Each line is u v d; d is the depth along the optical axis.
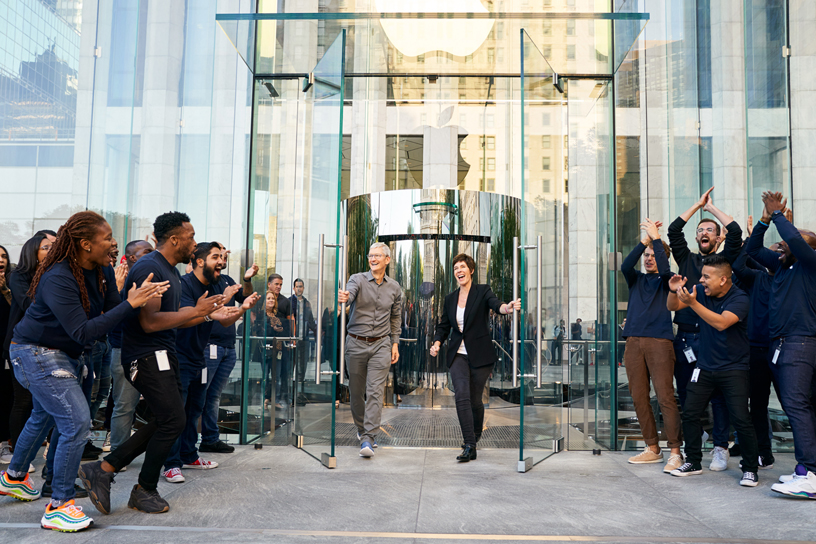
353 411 4.36
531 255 4.15
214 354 4.08
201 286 3.59
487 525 2.50
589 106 4.75
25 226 4.90
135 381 2.69
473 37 5.02
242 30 4.52
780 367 3.26
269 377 4.70
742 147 4.85
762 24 4.91
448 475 3.49
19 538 2.31
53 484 2.47
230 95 5.12
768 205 3.32
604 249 4.54
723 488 3.21
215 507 2.77
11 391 3.71
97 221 2.54
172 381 2.74
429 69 6.06
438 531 2.42
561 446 4.45
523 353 3.61
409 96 7.74
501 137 7.82
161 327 2.63
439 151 7.80
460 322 4.21
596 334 4.60
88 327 2.37
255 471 3.61
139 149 5.05
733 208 4.84
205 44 5.13
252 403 4.70
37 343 2.47
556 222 4.40
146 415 3.68
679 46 4.83
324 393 3.88
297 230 4.72
